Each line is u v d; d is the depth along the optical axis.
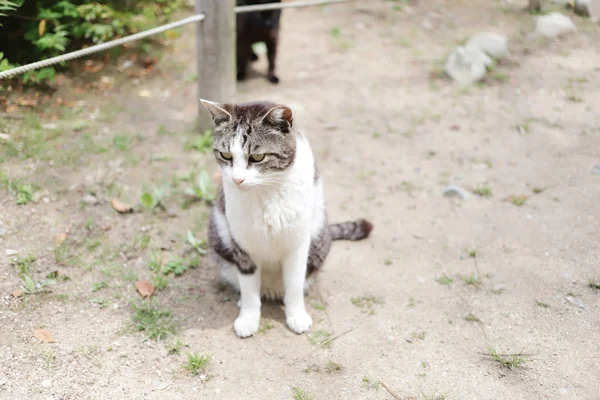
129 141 1.60
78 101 1.72
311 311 1.22
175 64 1.98
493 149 1.62
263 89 1.91
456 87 1.89
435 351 1.13
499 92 1.84
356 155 1.62
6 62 1.50
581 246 1.31
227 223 1.15
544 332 1.15
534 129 1.67
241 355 1.13
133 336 1.16
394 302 1.23
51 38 1.58
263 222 1.09
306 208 1.10
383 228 1.41
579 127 1.66
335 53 2.16
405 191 1.51
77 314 1.19
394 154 1.62
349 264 1.32
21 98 1.66
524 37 2.17
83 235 1.34
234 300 1.25
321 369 1.11
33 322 1.16
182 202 1.45
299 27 2.37
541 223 1.38
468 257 1.32
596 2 2.29
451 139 1.66
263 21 1.83
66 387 1.06
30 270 1.25
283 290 1.24
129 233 1.36
